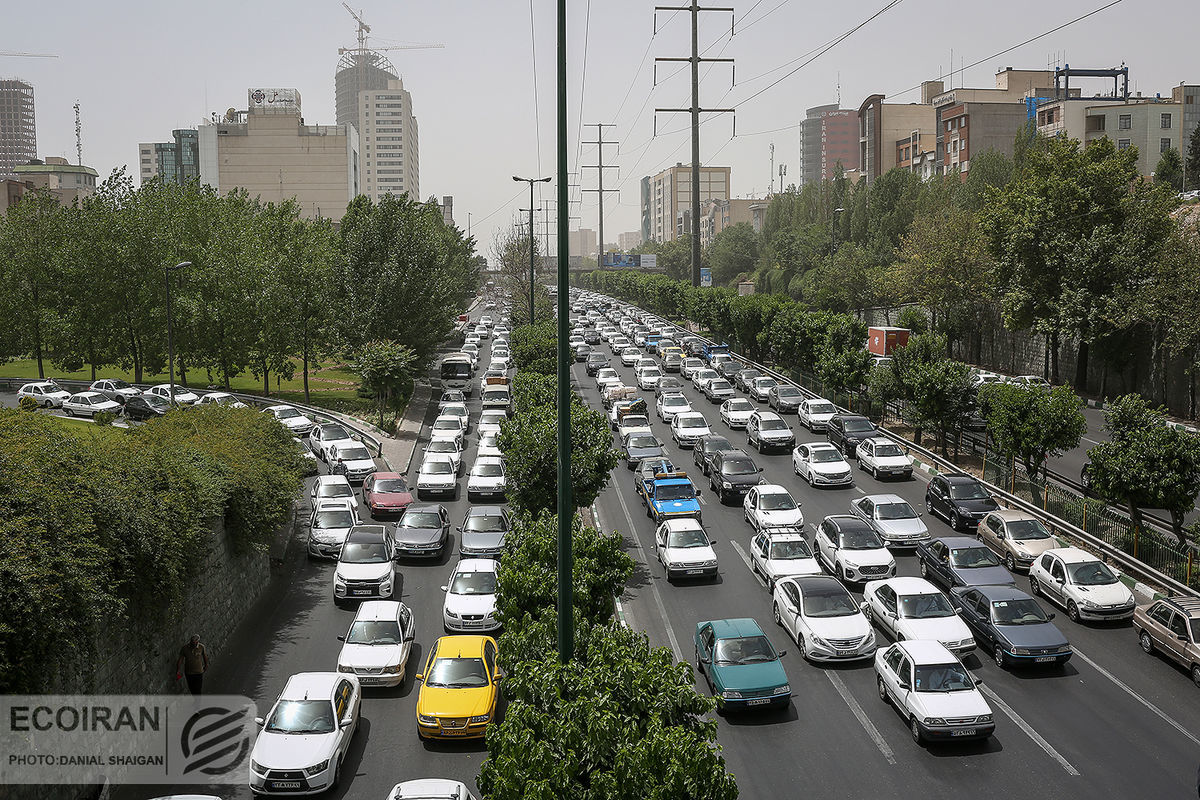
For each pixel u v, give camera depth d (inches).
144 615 711.1
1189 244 1898.4
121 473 760.3
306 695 677.3
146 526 718.5
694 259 3090.6
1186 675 798.5
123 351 2514.8
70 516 627.5
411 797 539.5
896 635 866.1
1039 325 2201.0
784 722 729.0
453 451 1633.9
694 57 2908.5
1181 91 4672.7
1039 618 837.8
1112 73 4921.3
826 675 819.4
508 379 2497.5
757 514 1235.2
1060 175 2219.5
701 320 3358.8
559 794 393.4
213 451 1025.5
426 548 1152.8
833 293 3668.8
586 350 3275.1
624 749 396.2
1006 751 671.1
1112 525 1085.1
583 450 1061.8
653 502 1321.4
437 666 739.4
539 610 641.0
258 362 2422.5
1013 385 1390.3
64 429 911.0
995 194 2389.3
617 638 482.6
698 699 433.4
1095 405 2129.7
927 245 2938.0
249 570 1007.6
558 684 444.1
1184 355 1985.7
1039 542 1074.7
